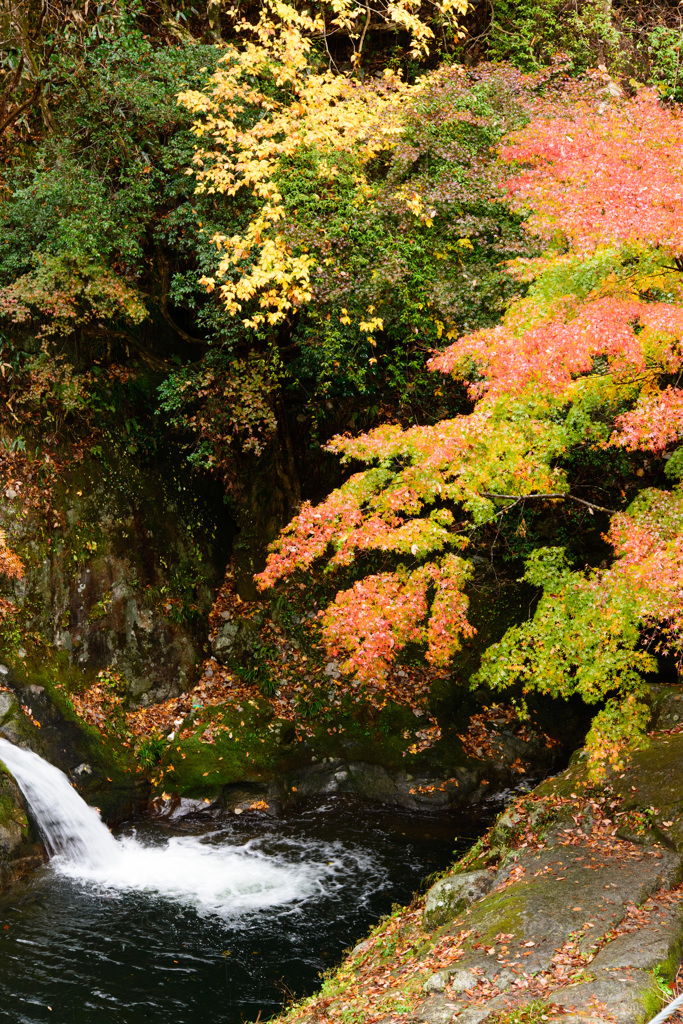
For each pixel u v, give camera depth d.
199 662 14.52
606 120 8.56
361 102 12.66
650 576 6.36
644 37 16.78
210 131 12.97
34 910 9.59
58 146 13.23
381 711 13.92
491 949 6.47
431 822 12.63
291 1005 7.78
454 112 12.17
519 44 15.75
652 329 6.85
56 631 13.27
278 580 15.75
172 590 14.66
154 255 15.49
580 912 6.73
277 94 13.16
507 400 7.55
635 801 8.41
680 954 6.11
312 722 13.94
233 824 12.34
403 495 7.56
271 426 15.09
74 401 14.23
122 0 14.05
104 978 8.27
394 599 7.50
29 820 10.73
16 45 13.62
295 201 12.07
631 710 7.26
